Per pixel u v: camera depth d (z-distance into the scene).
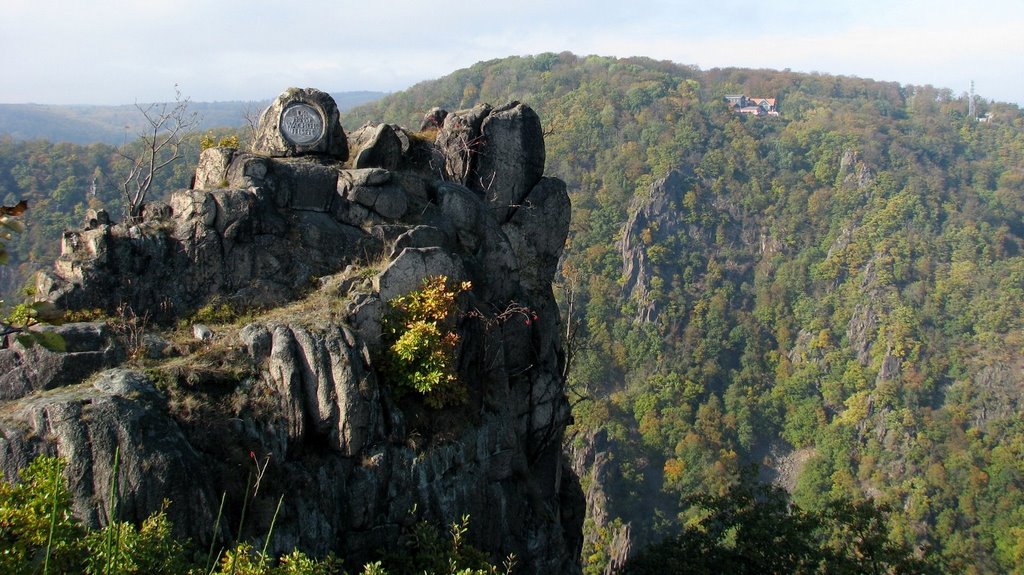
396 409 11.12
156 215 12.18
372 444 10.75
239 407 10.02
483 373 12.73
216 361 10.38
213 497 9.13
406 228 13.45
